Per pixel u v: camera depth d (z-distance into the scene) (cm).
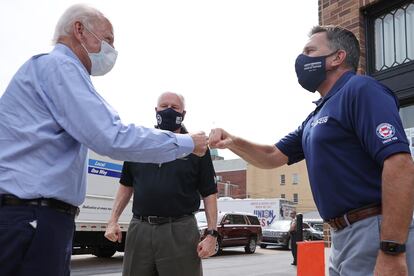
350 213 220
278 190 6259
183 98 372
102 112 213
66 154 218
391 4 549
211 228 355
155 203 343
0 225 204
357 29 569
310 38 258
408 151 202
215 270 1327
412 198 196
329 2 613
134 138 218
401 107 541
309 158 244
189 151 241
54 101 214
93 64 242
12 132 215
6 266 203
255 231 2109
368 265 214
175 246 341
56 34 238
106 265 1381
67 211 219
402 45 541
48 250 209
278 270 1330
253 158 307
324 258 535
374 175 219
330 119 229
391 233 196
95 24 237
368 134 210
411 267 210
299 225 1062
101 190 1359
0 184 208
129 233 357
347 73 246
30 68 224
